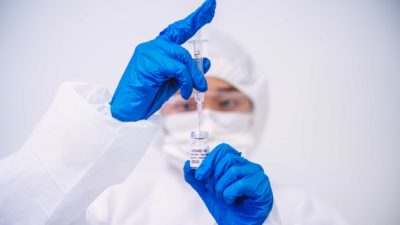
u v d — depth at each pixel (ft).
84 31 5.14
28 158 2.45
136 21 5.24
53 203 2.39
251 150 5.21
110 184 2.62
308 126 5.49
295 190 5.24
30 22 4.99
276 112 5.49
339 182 5.50
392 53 5.36
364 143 5.45
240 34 5.38
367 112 5.42
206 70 3.13
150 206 4.63
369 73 5.39
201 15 2.73
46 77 5.06
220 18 5.33
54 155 2.40
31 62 5.01
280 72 5.44
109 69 5.21
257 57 5.41
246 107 5.18
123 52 5.23
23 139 5.01
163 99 2.75
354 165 5.47
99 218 4.01
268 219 2.82
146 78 2.50
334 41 5.40
